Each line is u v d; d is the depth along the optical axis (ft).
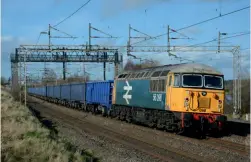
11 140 63.98
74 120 145.38
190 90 91.20
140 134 96.63
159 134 94.38
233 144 79.25
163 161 61.67
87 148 75.10
